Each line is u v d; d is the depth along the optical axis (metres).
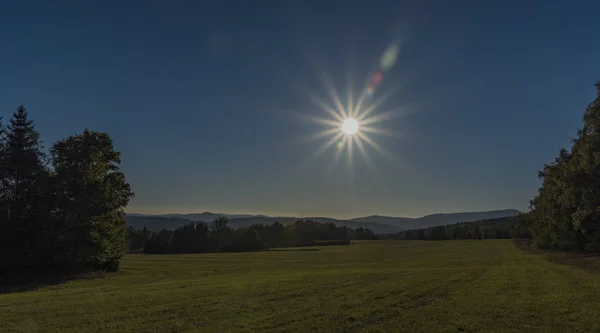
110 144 56.50
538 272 33.88
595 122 38.94
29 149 48.28
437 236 198.12
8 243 45.44
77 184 49.22
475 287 23.56
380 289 22.34
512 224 178.25
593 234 57.59
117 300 19.70
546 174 74.19
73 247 47.91
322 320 14.90
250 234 137.75
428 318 15.31
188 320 14.96
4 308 17.73
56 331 13.38
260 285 25.19
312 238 190.75
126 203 56.97
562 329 13.77
